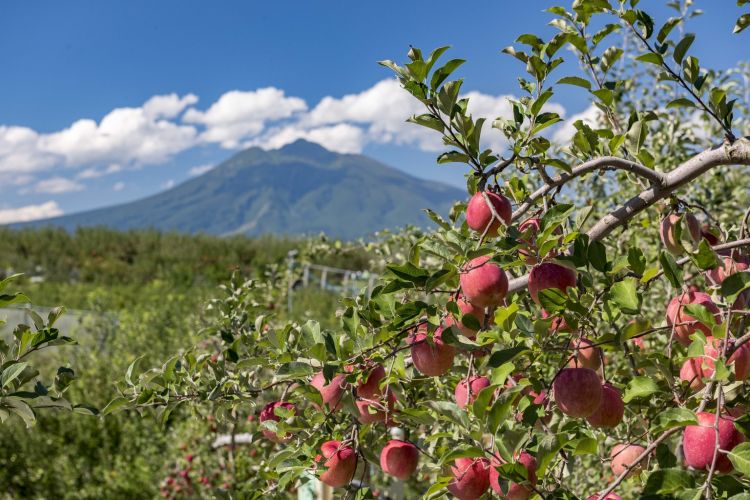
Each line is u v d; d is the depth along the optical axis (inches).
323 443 68.9
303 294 585.9
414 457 67.7
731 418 48.4
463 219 80.4
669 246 74.2
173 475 227.9
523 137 70.4
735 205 139.9
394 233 153.3
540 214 74.2
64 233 1325.0
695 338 54.4
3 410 57.9
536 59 69.5
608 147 75.6
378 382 66.5
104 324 375.9
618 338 56.3
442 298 78.3
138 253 1294.3
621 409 59.1
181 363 87.6
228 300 104.1
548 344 62.4
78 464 267.4
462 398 68.4
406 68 61.9
